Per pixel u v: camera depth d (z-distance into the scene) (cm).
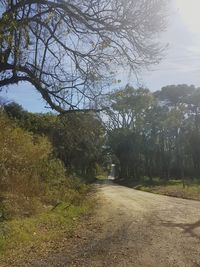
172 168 7519
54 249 1111
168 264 895
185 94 7406
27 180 1917
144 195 3600
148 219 1716
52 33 1313
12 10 1130
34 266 909
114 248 1096
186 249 1054
